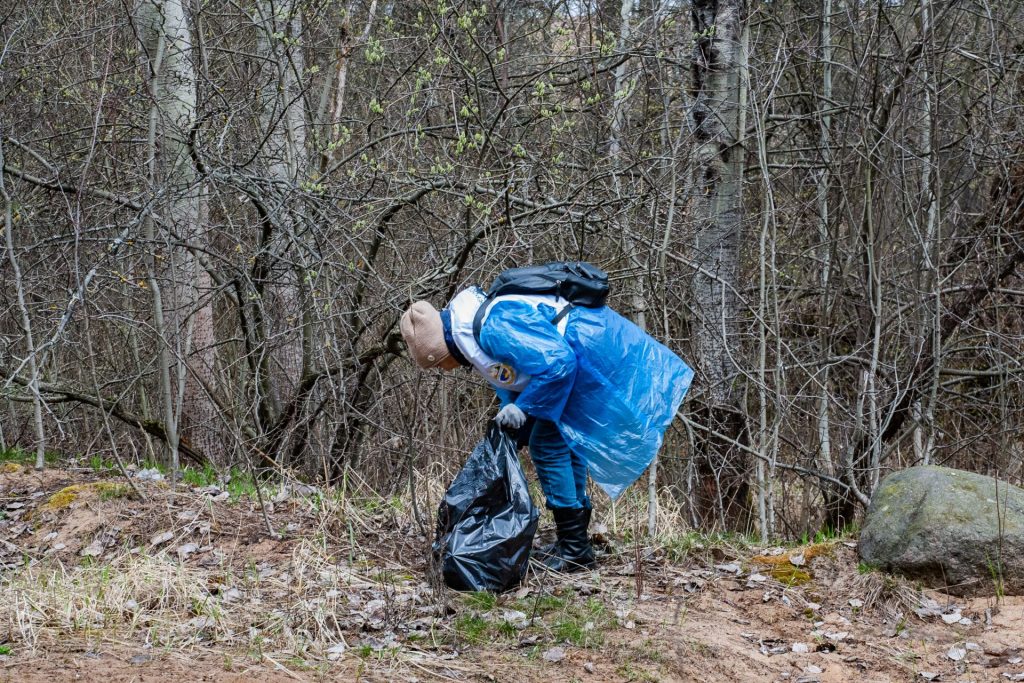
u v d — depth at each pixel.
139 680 3.63
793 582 5.06
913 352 7.01
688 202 6.93
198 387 7.43
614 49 7.16
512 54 8.42
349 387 7.09
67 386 7.53
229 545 5.16
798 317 8.55
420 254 7.24
